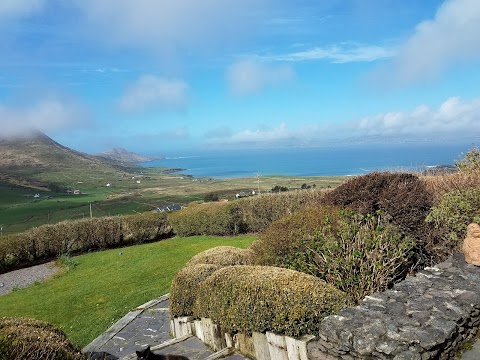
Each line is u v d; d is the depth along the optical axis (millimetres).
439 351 3428
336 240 5660
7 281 13477
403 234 6902
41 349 3457
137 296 8719
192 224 18641
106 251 17109
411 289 4625
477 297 4273
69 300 9062
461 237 6875
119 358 5652
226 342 5102
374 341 3346
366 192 8273
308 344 3879
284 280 4508
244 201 17609
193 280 6172
